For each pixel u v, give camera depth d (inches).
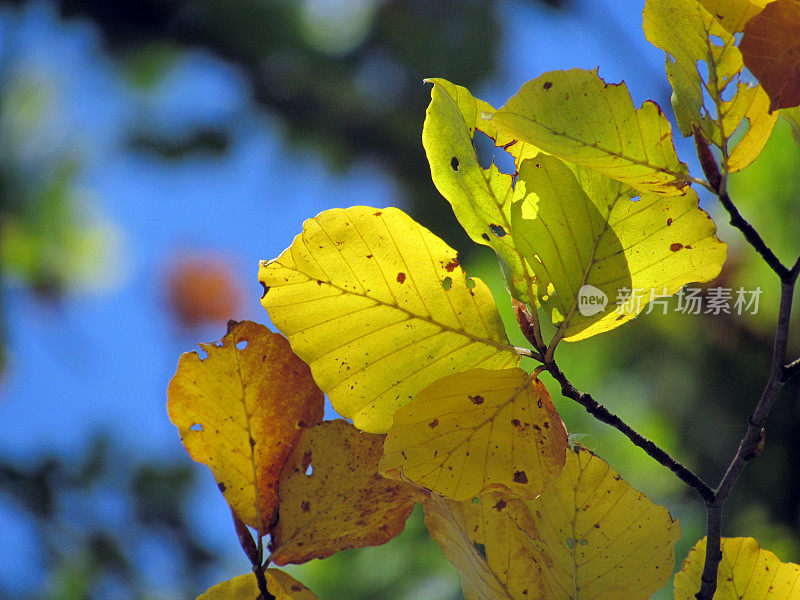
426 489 33.2
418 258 32.7
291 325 32.7
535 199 32.7
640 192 32.5
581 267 32.7
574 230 32.7
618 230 32.7
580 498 33.7
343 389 32.8
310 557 33.3
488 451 32.6
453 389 32.6
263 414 33.1
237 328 32.9
